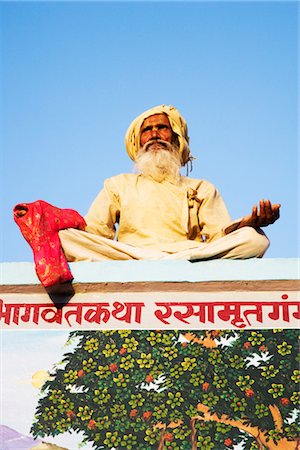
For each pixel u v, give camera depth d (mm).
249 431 7188
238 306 7855
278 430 7188
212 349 7633
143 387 7453
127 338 7730
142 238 8898
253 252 8250
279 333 7703
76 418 7328
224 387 7414
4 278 8070
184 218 9000
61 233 8227
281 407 7301
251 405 7320
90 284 7996
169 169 9281
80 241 8250
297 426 7203
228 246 8172
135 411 7332
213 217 9125
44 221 8180
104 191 9250
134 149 9609
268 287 7938
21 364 7637
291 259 8047
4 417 7344
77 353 7680
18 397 7457
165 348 7652
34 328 7848
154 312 7863
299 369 7488
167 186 9242
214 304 7879
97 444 7188
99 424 7285
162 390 7426
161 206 9055
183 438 7172
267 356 7570
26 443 7203
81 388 7484
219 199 9352
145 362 7590
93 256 8211
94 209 9148
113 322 7836
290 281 7949
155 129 9539
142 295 7945
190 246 8594
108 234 9078
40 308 7945
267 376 7461
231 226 8531
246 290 7930
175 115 9594
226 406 7320
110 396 7426
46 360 7656
